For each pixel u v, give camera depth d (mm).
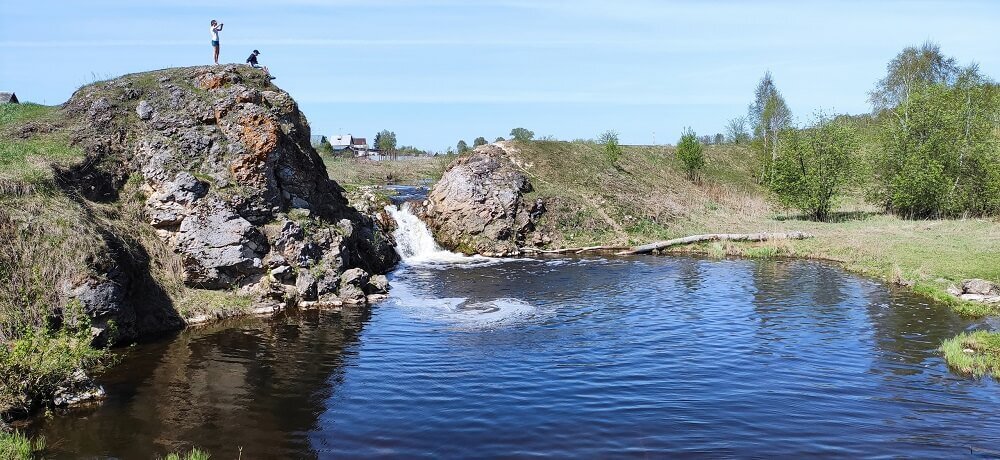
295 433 13344
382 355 19031
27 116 27812
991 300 24203
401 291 29297
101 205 23375
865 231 43031
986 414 14094
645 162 67875
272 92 31531
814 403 14867
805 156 51625
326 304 25719
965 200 46000
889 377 16672
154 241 23797
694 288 29516
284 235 26062
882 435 13008
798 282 30359
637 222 48500
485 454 12289
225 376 16984
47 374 14508
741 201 60938
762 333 21188
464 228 43719
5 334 16797
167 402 15055
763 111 74875
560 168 56531
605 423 13805
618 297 27719
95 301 18656
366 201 41344
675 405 14820
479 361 18438
